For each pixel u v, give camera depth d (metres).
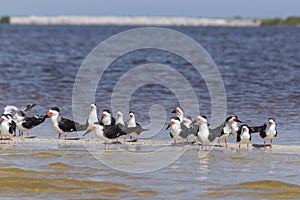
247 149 19.62
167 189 14.55
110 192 14.29
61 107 28.97
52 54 69.25
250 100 31.36
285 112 27.52
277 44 94.06
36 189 14.52
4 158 17.75
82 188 14.62
